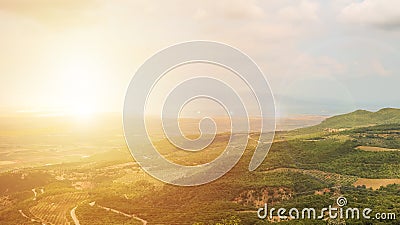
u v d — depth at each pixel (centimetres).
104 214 8806
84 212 9250
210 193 7788
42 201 11425
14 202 12062
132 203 9300
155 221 7425
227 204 7181
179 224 6800
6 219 9969
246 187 7594
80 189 12900
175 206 8194
